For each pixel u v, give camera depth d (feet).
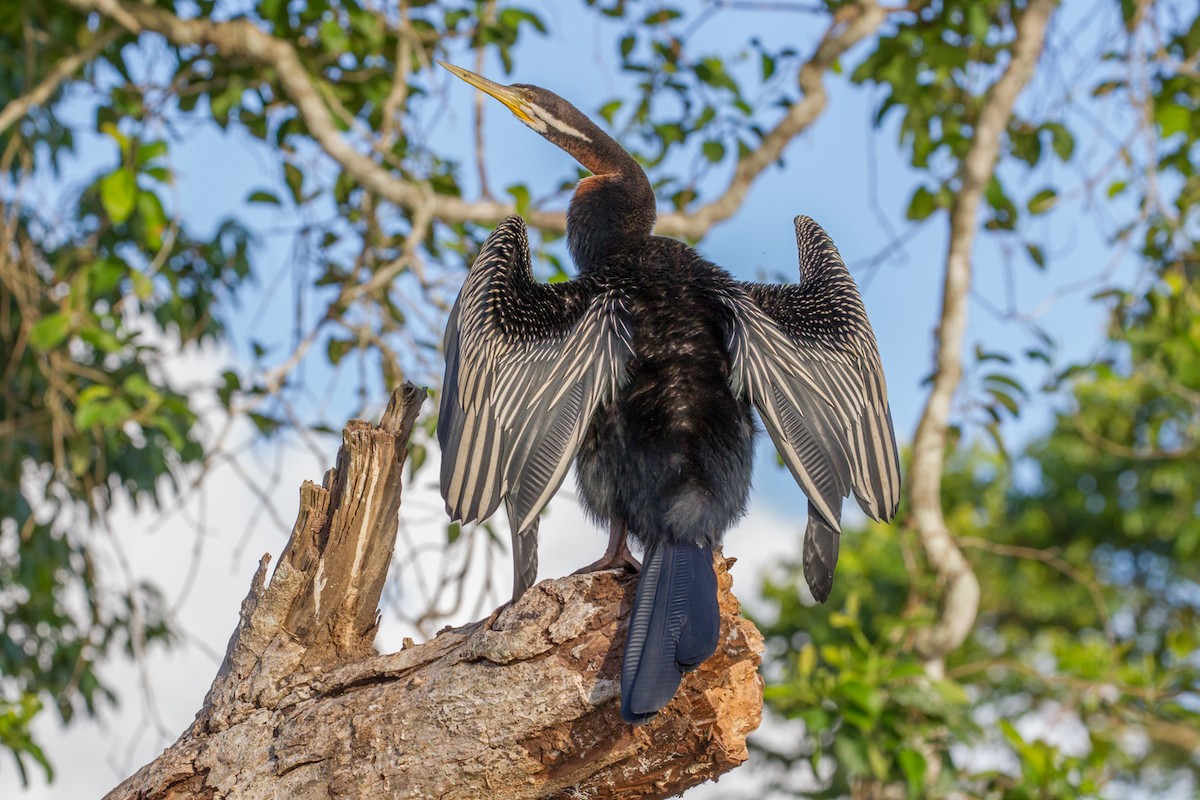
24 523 36.32
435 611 27.96
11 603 38.47
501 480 14.80
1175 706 29.76
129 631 36.88
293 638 15.94
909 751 27.07
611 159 22.75
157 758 15.97
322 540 16.11
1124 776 72.18
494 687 14.02
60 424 31.04
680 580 14.34
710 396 16.14
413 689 14.62
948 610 29.99
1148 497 66.80
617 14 33.88
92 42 30.94
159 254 28.73
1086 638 69.31
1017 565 68.90
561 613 14.10
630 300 16.79
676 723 13.80
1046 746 28.30
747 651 13.92
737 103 33.58
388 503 16.31
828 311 17.74
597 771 14.12
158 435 35.47
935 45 32.76
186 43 30.32
